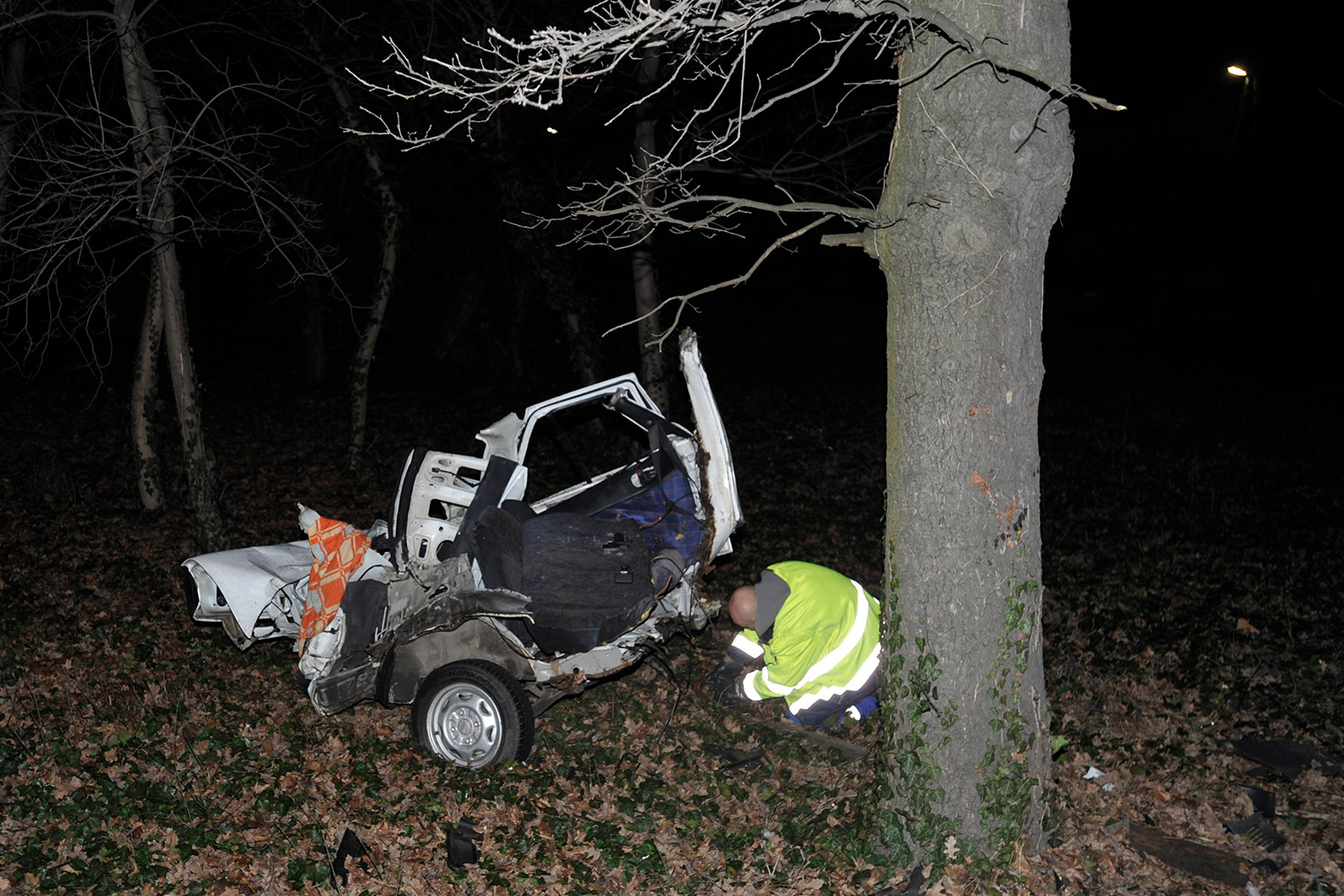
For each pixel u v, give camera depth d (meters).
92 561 9.19
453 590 6.14
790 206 4.72
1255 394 20.59
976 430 4.55
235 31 10.73
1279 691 7.17
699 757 6.03
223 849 4.84
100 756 5.63
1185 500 13.01
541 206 12.58
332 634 6.04
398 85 10.98
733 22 4.37
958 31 4.02
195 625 7.77
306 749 5.88
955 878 4.70
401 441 15.87
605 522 6.77
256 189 9.20
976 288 4.44
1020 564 4.69
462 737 5.82
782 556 10.25
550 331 21.89
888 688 4.93
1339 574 10.11
